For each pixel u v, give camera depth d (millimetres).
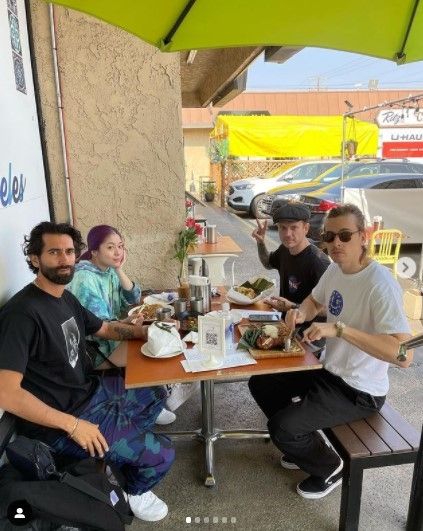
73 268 1853
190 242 3510
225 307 2486
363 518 2090
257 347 2035
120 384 2131
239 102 19234
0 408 1690
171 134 3303
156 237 3473
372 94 19703
